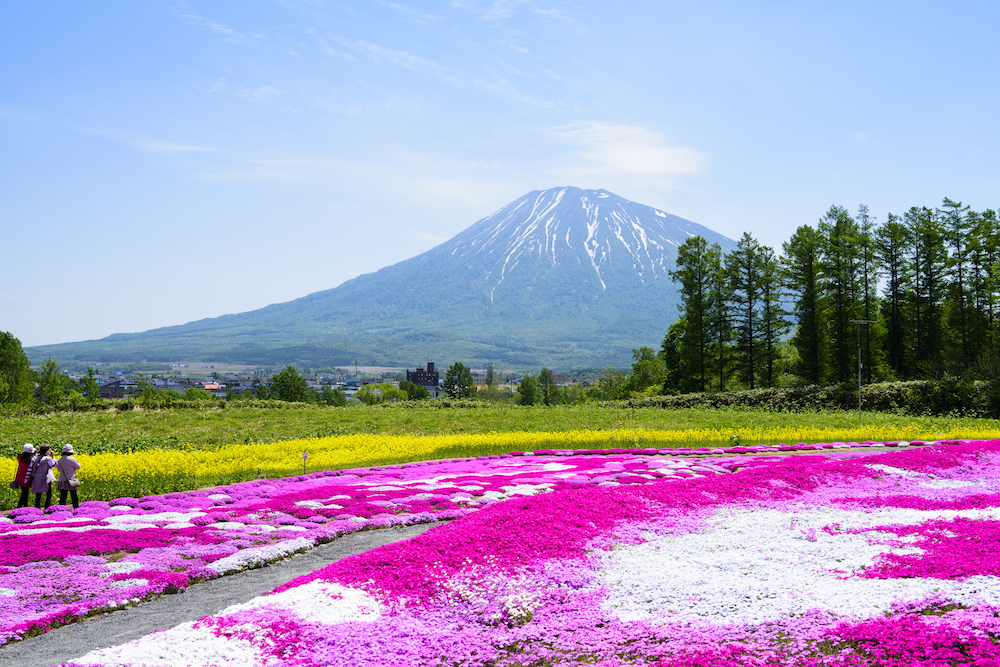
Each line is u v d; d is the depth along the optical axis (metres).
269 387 180.25
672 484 19.11
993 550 11.52
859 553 12.31
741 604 9.92
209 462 31.33
